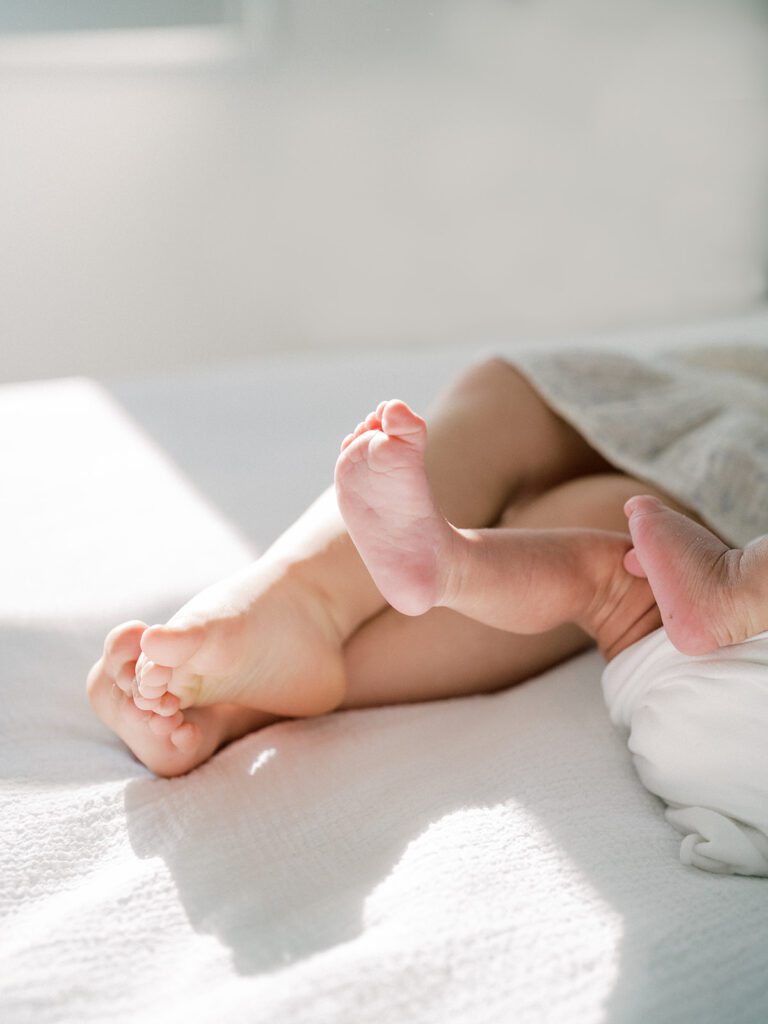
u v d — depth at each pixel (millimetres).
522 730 868
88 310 2488
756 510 1026
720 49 2789
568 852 717
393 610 937
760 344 1397
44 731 901
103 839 760
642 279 2898
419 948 617
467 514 988
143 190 2457
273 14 2436
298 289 2633
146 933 655
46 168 2379
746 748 738
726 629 760
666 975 618
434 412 1070
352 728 887
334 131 2549
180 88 2420
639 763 814
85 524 1253
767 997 618
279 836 756
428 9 2537
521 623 851
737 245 2945
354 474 737
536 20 2627
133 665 789
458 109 2625
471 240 2732
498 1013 587
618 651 877
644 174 2816
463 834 724
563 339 2121
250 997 582
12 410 1662
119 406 1689
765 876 737
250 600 813
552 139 2721
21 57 2305
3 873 712
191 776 829
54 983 608
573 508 992
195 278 2549
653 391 1161
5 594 1091
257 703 854
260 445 1507
